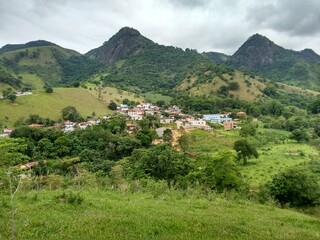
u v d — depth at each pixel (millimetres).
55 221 16062
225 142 119812
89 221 16281
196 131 135375
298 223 22281
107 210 19781
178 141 109062
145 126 128250
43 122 136875
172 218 18328
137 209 20781
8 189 23688
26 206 19750
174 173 62594
